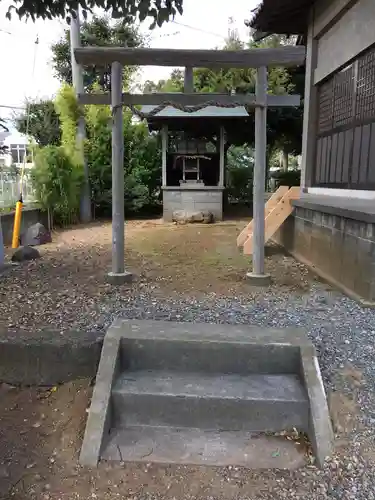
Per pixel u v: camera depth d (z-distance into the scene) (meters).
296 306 3.95
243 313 3.72
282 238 7.34
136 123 12.80
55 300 4.14
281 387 2.70
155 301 4.09
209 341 2.88
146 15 3.48
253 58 4.57
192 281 4.87
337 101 6.61
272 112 12.98
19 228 7.79
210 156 11.83
